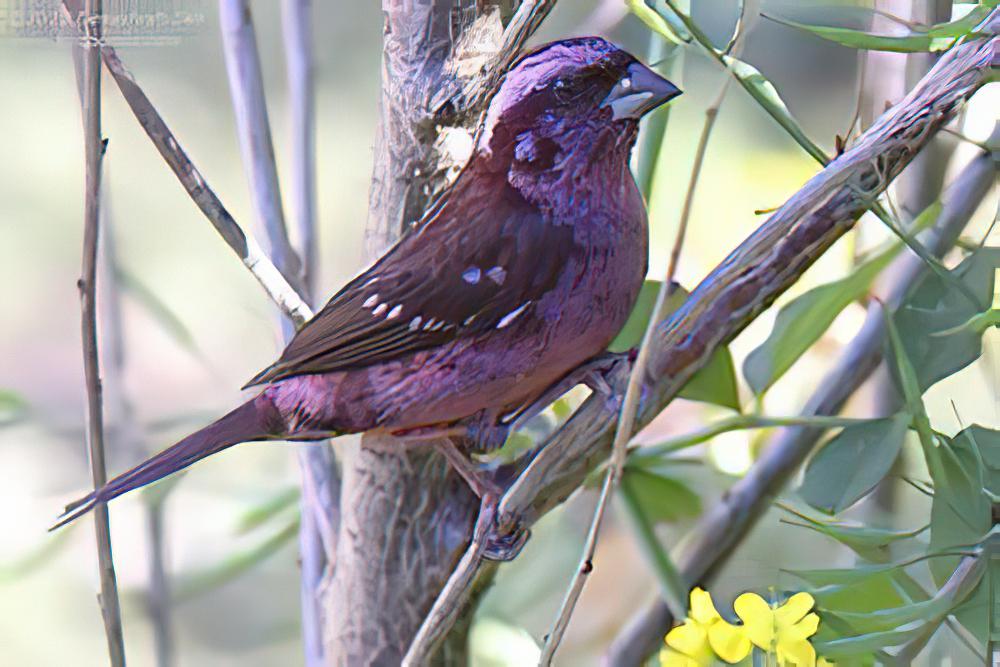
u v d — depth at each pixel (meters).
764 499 3.27
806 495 3.24
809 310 3.25
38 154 4.07
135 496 3.30
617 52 3.20
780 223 3.19
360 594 3.23
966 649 3.25
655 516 3.29
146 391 3.43
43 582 3.45
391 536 3.23
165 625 3.30
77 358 3.88
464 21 3.21
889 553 3.25
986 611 3.22
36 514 3.46
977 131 3.25
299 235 3.26
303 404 3.20
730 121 3.39
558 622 3.17
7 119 4.03
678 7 3.24
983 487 3.22
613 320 3.20
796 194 3.19
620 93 3.19
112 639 3.21
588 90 3.19
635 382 3.16
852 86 3.40
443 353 3.19
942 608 3.22
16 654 3.45
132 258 3.58
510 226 3.19
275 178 3.25
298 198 3.26
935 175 3.26
